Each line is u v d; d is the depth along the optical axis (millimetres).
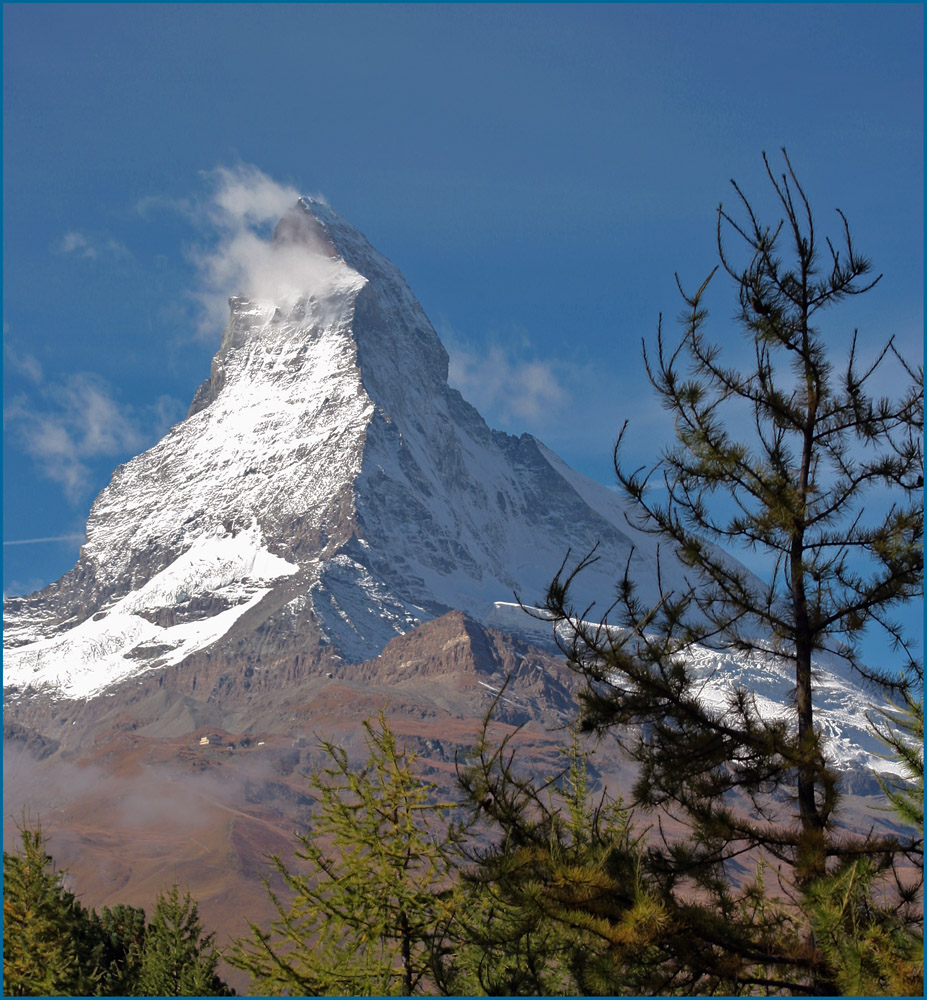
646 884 30344
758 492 33969
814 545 33156
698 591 33562
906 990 25891
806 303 34125
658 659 32375
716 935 28984
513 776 32312
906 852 29594
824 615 32594
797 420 34031
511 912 32562
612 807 35750
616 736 33375
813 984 28875
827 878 28312
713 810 31250
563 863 30547
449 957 35688
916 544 31641
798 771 31266
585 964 29359
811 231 34031
